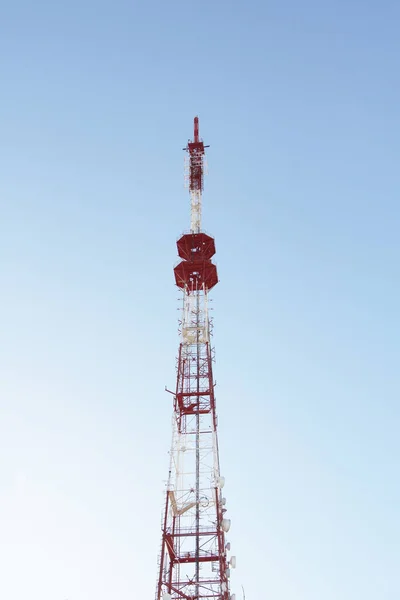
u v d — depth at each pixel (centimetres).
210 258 10025
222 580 7256
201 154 11050
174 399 8725
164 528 7575
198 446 8338
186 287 9844
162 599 6944
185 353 9194
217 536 7575
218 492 7919
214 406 8638
